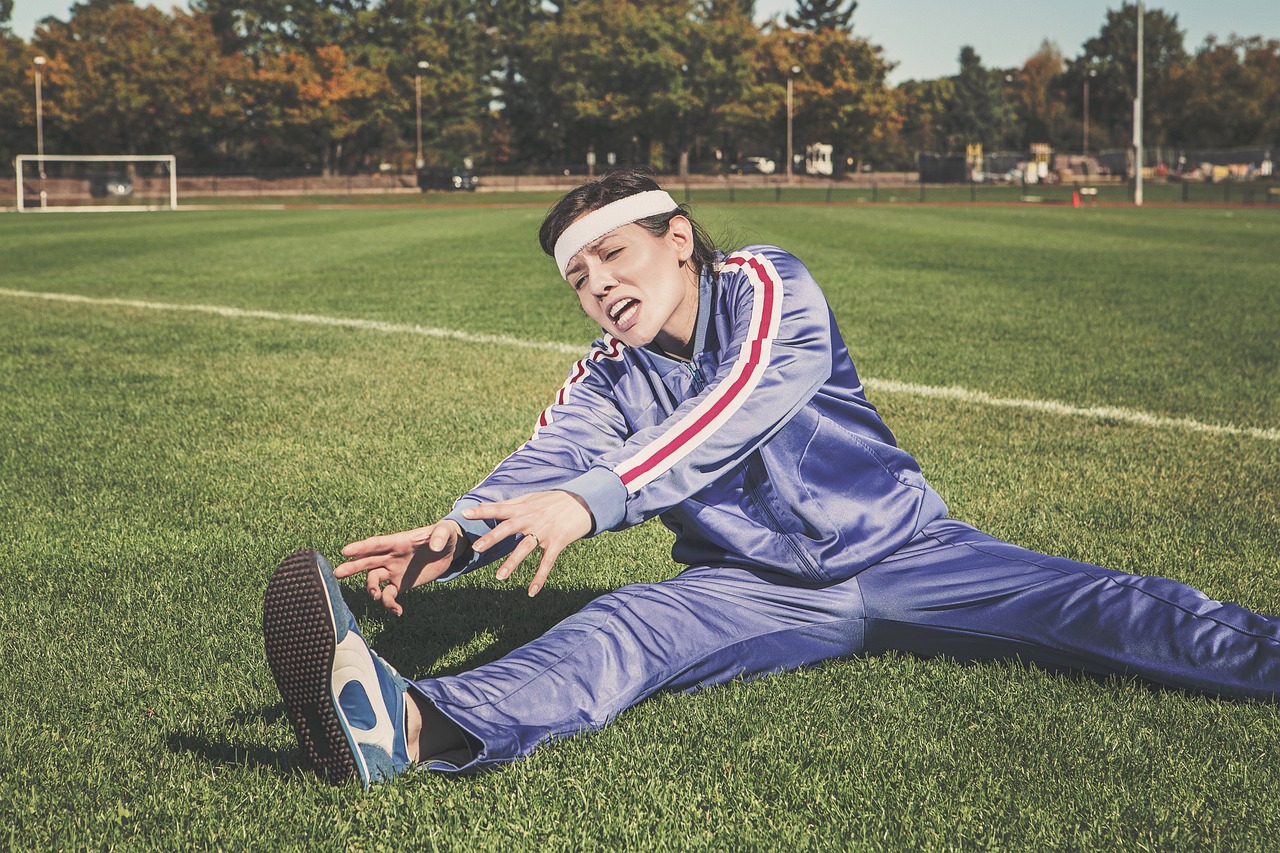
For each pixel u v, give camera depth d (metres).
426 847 1.82
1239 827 1.85
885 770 2.05
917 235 22.36
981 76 102.25
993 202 46.56
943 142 102.12
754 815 1.90
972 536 2.41
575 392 2.43
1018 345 8.14
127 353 7.82
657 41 71.94
